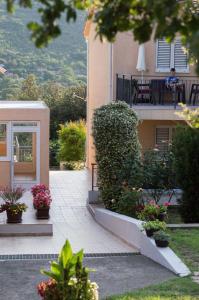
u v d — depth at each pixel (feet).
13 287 30.27
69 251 21.70
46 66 170.40
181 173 46.62
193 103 63.98
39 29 11.56
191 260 34.35
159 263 35.70
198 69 10.64
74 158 97.66
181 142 46.68
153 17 11.59
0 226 47.52
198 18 12.16
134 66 66.13
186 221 46.93
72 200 63.16
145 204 50.57
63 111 126.31
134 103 63.82
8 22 168.55
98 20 12.33
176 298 26.14
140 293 27.48
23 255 39.75
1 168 67.00
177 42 63.93
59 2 11.57
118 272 33.42
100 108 53.57
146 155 52.44
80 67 174.70
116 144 51.19
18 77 163.73
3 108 66.64
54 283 21.43
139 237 40.91
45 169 68.08
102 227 51.01
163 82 63.72
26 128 67.56
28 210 54.49
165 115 61.21
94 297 21.40
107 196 51.85
